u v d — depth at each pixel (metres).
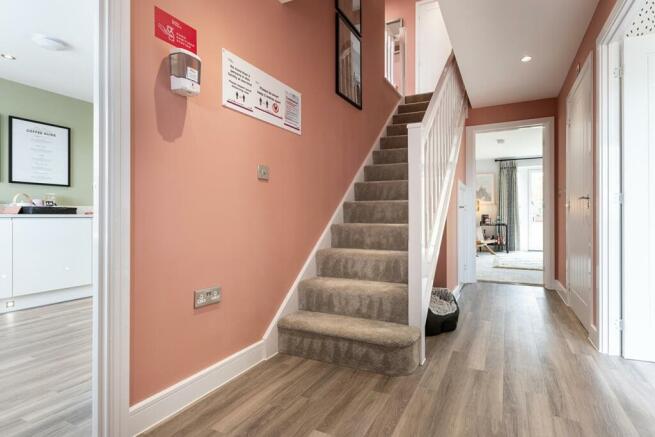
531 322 2.98
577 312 3.13
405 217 2.89
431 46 5.70
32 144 3.92
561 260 4.14
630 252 2.21
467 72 3.72
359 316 2.26
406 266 2.38
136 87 1.40
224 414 1.55
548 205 4.47
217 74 1.79
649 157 2.19
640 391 1.77
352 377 1.90
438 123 2.82
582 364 2.11
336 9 3.01
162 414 1.50
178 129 1.58
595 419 1.52
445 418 1.52
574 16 2.68
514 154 9.26
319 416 1.54
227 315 1.86
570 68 3.55
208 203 1.74
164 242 1.52
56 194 4.14
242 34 1.96
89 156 4.48
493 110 4.73
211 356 1.77
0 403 1.68
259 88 2.09
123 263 1.33
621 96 2.28
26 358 2.21
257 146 2.08
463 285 4.69
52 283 3.56
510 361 2.14
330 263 2.62
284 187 2.33
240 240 1.95
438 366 2.06
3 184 3.70
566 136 3.76
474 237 4.84
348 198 3.22
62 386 1.85
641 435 1.41
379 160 3.77
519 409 1.59
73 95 4.23
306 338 2.15
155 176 1.48
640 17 2.11
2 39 2.99
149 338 1.46
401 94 4.92
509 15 2.69
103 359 1.29
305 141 2.57
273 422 1.49
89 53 3.24
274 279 2.23
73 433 1.45
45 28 2.84
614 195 2.29
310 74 2.64
